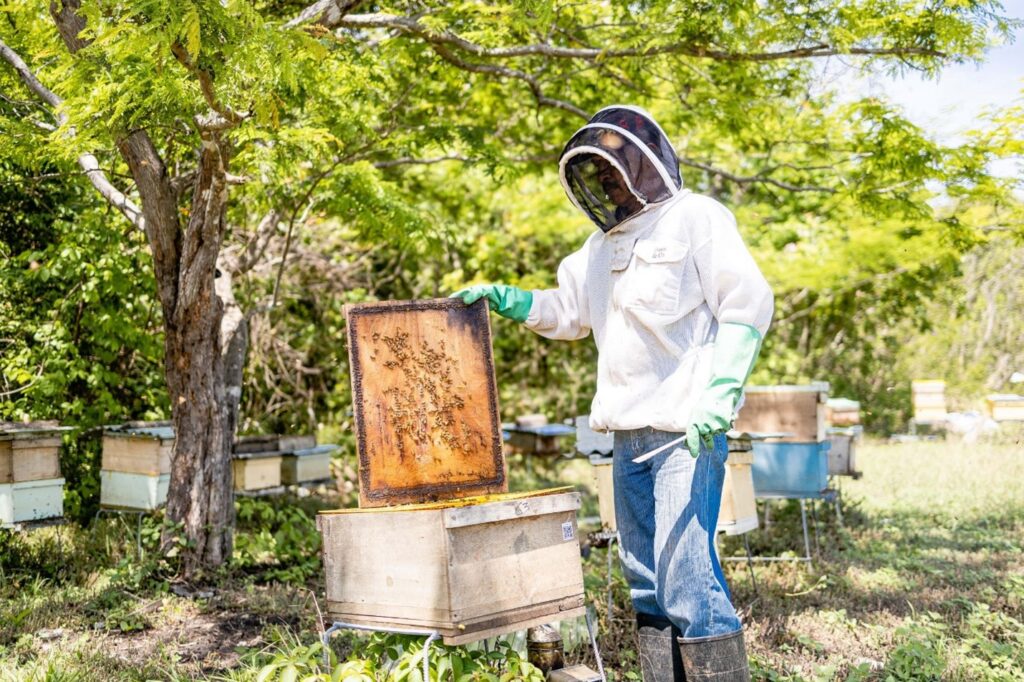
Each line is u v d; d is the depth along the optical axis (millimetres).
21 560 5598
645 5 5562
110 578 5180
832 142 6805
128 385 7633
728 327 2766
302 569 5820
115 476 5871
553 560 2871
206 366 5539
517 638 3383
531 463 10547
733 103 6430
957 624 4270
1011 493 8242
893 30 5156
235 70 3277
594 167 2875
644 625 3004
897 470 9867
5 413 6547
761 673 3545
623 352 2906
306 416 10633
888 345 15055
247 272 6781
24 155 4684
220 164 4867
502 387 13078
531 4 4594
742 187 8211
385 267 12078
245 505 6656
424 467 3145
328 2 4641
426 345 3215
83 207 7367
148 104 3836
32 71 5680
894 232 11797
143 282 7262
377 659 3082
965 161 6070
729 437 4578
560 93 7535
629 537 3006
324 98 5434
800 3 5164
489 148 6594
